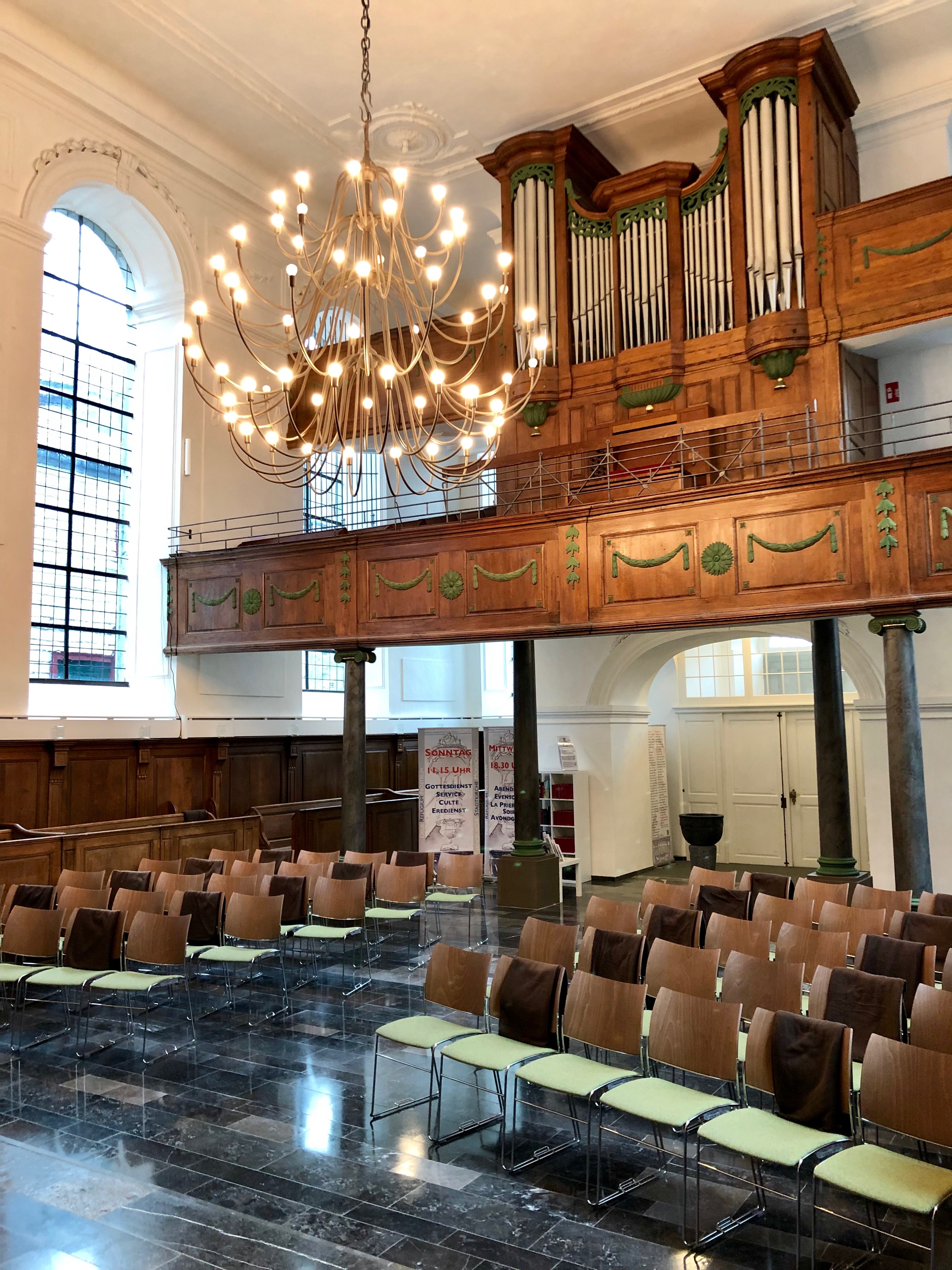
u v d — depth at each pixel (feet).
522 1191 14.33
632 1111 13.51
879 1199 11.16
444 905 38.22
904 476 26.00
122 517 41.88
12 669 34.17
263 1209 13.83
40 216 36.17
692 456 34.60
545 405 38.47
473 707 58.75
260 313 45.68
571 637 38.50
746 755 50.96
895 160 39.14
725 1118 13.24
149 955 21.57
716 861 46.44
